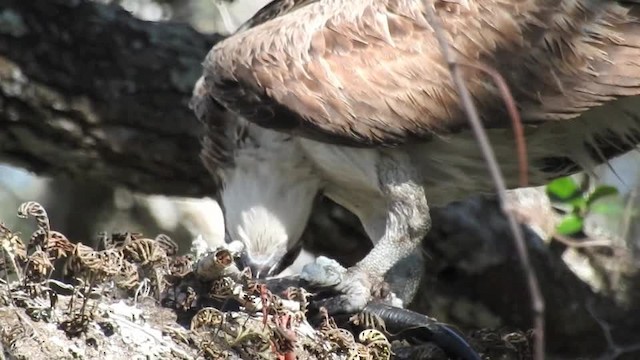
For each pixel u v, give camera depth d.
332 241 13.66
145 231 15.69
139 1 15.98
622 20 10.23
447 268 13.96
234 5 15.97
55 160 13.57
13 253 8.33
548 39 10.26
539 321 6.76
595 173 11.36
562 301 13.85
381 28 10.48
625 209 13.28
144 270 9.12
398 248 10.59
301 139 11.02
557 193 12.90
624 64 10.20
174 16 15.76
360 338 9.26
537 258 13.84
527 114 10.29
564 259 13.93
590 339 13.95
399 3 10.51
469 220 13.91
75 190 15.47
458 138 10.50
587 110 10.35
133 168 13.63
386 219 10.97
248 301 8.90
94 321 8.29
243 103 10.70
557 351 13.98
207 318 8.64
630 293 13.97
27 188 15.70
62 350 8.01
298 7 11.32
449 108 10.30
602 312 13.95
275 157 11.33
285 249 11.45
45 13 13.14
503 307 13.96
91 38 13.27
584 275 13.96
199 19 15.78
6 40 12.97
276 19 11.02
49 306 8.20
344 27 10.54
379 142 10.40
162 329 8.59
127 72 13.33
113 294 8.80
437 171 10.81
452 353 9.88
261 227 11.41
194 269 9.01
